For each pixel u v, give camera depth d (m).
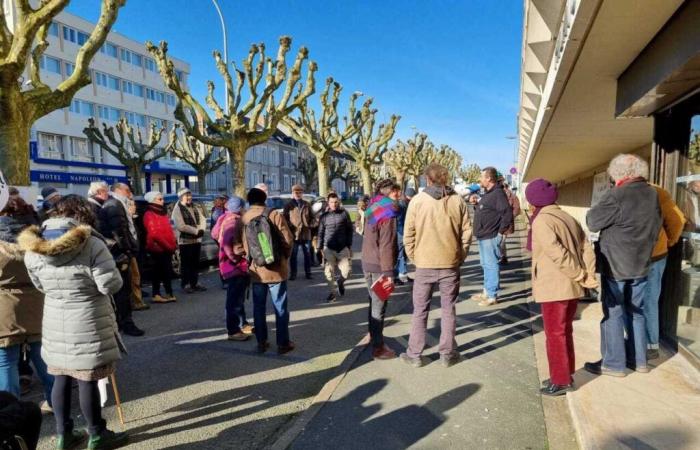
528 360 4.44
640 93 3.92
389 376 4.12
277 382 4.19
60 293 2.83
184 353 4.97
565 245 3.38
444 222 4.12
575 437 3.01
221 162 38.12
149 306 7.03
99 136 30.12
